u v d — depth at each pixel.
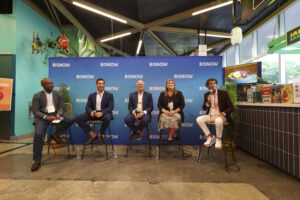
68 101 3.25
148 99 2.93
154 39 8.27
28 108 4.42
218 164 2.30
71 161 2.43
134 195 1.52
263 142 2.39
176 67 3.38
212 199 1.46
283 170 2.02
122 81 3.44
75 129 3.41
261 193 1.55
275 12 5.55
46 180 1.82
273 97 2.18
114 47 10.36
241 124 2.99
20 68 4.16
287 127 1.95
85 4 5.04
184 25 6.99
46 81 2.55
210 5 5.23
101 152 2.88
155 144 3.36
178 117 2.63
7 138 3.96
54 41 5.04
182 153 2.59
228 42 8.45
